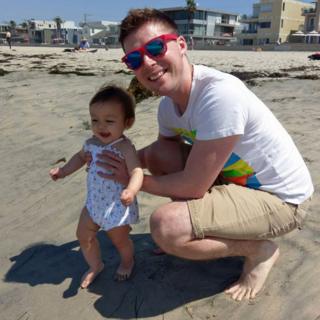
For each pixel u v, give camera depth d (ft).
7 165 6.48
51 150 7.00
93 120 3.37
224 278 3.53
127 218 3.35
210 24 128.77
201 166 3.13
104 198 3.33
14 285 3.65
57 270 3.81
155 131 7.65
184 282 3.51
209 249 3.16
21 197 5.34
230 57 39.58
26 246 4.23
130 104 3.39
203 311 3.16
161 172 3.98
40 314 3.27
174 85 3.13
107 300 3.37
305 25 112.78
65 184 5.60
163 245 3.13
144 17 3.03
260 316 3.06
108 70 20.33
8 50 56.70
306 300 3.19
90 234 3.50
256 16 118.62
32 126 8.56
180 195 3.26
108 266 3.78
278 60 33.42
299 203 3.32
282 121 8.13
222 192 3.23
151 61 3.01
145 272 3.66
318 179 5.23
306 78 15.20
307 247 3.85
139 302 3.32
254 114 3.11
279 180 3.25
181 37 3.16
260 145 3.16
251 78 15.93
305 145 6.54
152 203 4.89
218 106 3.02
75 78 16.20
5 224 4.70
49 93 12.40
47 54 43.11
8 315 3.28
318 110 9.07
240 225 3.12
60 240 4.30
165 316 3.16
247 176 3.29
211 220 3.08
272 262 3.38
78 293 3.48
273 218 3.21
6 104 10.82
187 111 3.27
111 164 3.33
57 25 164.96
